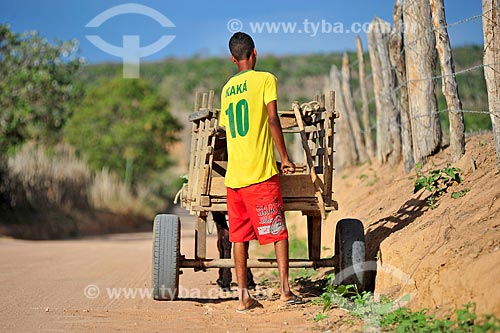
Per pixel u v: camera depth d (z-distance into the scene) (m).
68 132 68.31
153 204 62.94
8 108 48.69
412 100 17.70
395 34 19.14
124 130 67.38
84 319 11.70
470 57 62.16
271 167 12.03
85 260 22.88
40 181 47.69
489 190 12.45
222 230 15.11
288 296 12.41
